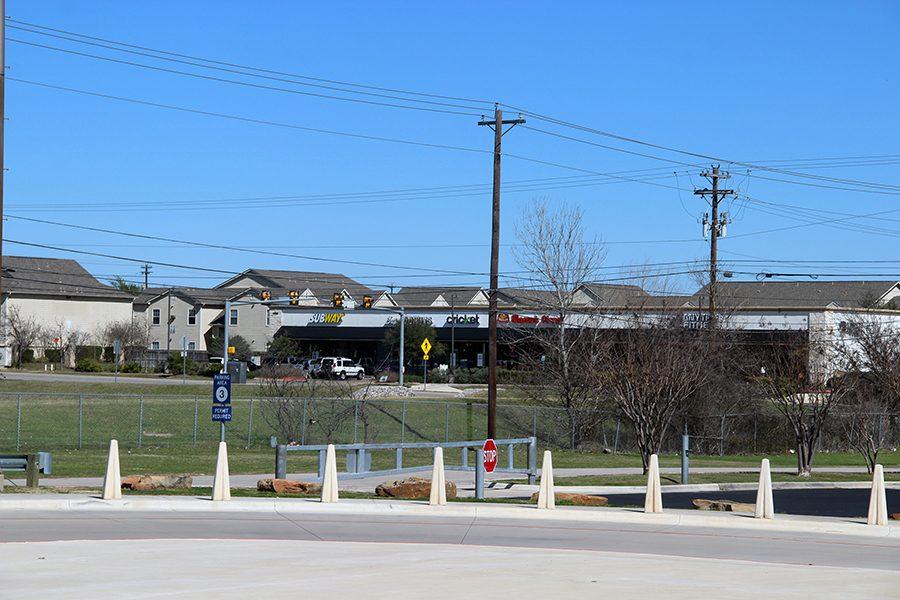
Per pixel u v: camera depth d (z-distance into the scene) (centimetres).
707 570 1348
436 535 1662
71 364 8869
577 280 4856
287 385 4344
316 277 10994
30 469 2172
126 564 1295
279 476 2325
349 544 1530
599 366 4197
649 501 1947
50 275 9512
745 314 6366
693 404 4138
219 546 1472
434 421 4722
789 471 3403
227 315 4859
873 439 3691
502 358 8531
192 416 4947
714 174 4591
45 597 1070
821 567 1398
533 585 1192
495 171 3594
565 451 4184
